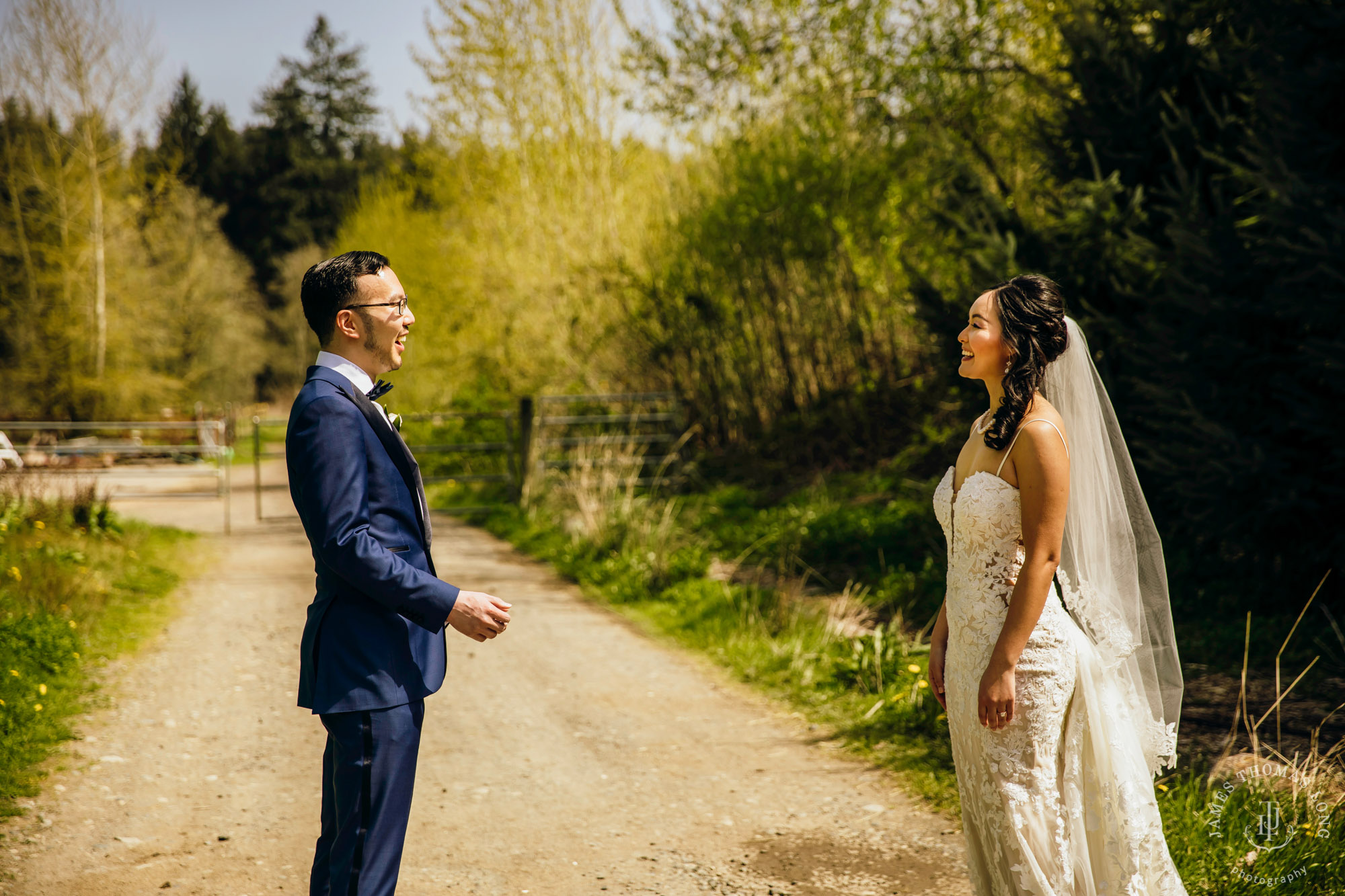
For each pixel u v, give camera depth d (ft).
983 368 7.98
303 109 190.60
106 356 85.66
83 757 14.07
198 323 108.27
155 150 101.35
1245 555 20.34
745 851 11.34
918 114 35.76
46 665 17.39
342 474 7.43
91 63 78.48
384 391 8.34
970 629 7.81
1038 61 34.40
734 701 17.35
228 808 12.57
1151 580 8.77
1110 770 7.78
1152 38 25.05
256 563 30.60
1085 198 22.65
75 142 81.30
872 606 23.12
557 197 53.47
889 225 37.83
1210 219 20.47
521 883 10.59
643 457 41.70
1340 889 9.30
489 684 18.34
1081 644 7.89
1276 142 18.80
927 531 28.22
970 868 8.14
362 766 7.48
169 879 10.57
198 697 17.13
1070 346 8.21
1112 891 7.66
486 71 53.47
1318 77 18.17
